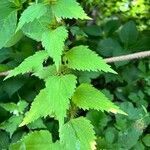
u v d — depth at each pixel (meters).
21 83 0.43
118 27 0.56
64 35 0.27
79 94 0.29
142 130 0.39
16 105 0.40
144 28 0.61
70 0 0.28
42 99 0.28
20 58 0.44
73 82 0.27
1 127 0.40
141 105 0.43
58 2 0.28
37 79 0.44
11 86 0.43
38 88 0.44
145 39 0.51
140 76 0.48
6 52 0.45
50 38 0.27
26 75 0.43
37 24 0.33
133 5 0.61
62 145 0.28
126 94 0.48
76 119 0.29
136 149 0.39
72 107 0.29
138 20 0.61
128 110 0.41
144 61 0.51
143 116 0.40
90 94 0.29
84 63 0.28
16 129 0.40
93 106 0.28
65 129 0.29
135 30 0.51
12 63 0.44
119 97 0.47
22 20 0.27
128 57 0.39
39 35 0.33
